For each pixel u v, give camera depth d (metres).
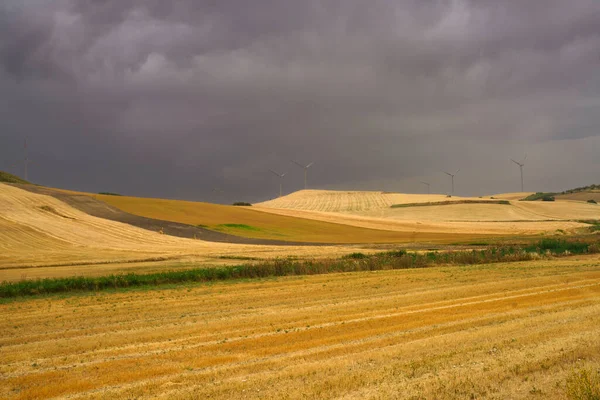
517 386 8.98
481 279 26.20
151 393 9.55
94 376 10.90
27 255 49.38
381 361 10.75
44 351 13.45
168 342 13.95
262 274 32.78
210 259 45.91
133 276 29.97
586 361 10.09
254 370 10.69
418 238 73.31
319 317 16.84
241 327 15.73
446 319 15.05
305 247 58.47
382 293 22.50
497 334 12.52
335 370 10.28
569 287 21.30
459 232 82.56
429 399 8.60
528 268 31.05
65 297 24.89
